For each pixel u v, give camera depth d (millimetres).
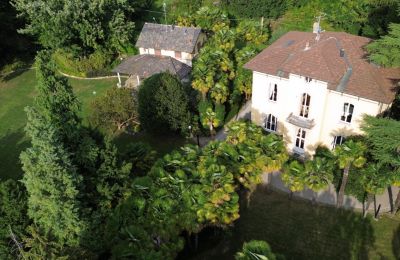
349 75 36531
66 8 60656
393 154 32688
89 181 29484
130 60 60875
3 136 50938
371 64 37188
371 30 60562
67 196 25750
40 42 69562
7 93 62375
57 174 25172
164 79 45000
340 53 38031
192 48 63375
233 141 36875
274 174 40781
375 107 35125
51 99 34500
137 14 80000
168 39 65125
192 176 31578
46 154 24500
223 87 45531
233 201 29859
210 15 71500
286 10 79500
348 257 31844
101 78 65688
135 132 49156
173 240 28641
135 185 30234
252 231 34406
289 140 42375
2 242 27375
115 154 30672
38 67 33938
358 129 37250
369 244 32844
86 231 27234
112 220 28250
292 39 43250
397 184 32188
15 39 70062
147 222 28469
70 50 64562
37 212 26359
